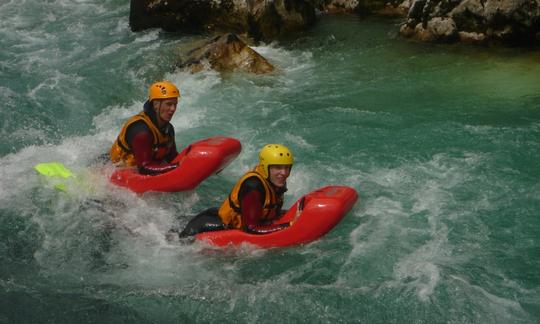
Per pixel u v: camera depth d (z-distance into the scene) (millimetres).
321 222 7535
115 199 8961
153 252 7910
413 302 6906
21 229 8477
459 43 14727
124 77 13727
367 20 16969
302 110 11836
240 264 7660
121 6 19016
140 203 8938
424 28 14953
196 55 13977
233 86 13000
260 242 7645
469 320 6621
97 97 12938
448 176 9297
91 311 6969
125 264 7738
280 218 7859
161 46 15289
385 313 6816
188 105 12258
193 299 7133
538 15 13883
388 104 11836
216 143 9164
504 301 6844
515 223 8156
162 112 8789
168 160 9391
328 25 16688
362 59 14250
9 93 12969
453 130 10617
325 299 7055
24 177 9727
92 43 15898
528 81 12391
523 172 9266
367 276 7367
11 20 17812
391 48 14789
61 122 11969
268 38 15719
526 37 14219
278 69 13828
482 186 8992
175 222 8438
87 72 14016
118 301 7125
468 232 8031
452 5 14602
